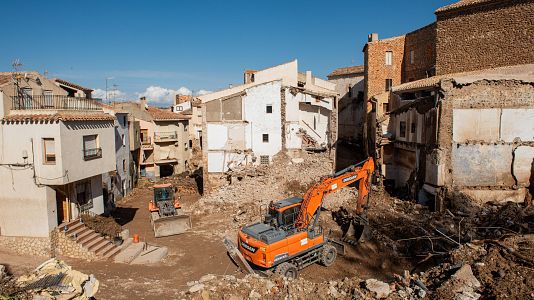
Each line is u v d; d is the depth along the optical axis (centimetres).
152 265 1764
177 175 4400
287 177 2978
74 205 1936
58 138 1723
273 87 3122
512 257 1289
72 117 1817
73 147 1825
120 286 1455
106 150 2128
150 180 4178
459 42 3086
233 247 1703
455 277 1201
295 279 1388
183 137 4641
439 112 2345
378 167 3092
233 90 3788
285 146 3148
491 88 2312
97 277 1548
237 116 3153
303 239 1619
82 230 1873
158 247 2014
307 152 3219
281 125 3139
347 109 5088
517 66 2620
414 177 2669
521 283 1127
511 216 1984
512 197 2347
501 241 1438
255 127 3155
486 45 2928
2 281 1145
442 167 2355
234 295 1238
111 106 3478
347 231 2055
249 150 3161
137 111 4281
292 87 3142
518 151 2320
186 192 3559
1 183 1777
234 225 2375
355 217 2052
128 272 1641
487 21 2908
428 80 2791
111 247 1869
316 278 1602
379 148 3092
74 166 1830
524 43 2730
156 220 2234
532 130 2309
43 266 1248
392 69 3925
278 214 1648
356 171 1952
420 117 2591
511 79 2291
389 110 3241
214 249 2000
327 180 1812
